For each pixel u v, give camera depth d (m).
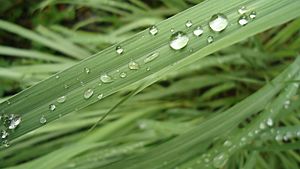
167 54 0.15
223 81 0.32
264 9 0.15
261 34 0.33
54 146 0.30
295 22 0.28
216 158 0.21
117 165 0.20
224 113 0.20
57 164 0.23
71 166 0.25
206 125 0.20
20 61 0.37
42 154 0.30
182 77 0.34
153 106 0.31
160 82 0.34
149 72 0.15
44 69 0.31
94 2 0.34
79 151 0.24
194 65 0.30
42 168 0.23
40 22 0.39
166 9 0.35
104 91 0.14
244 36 0.15
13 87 0.35
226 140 0.21
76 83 0.15
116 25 0.37
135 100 0.31
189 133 0.20
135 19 0.35
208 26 0.15
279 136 0.21
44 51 0.39
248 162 0.21
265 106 0.22
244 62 0.31
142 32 0.15
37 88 0.15
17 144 0.30
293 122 0.28
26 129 0.15
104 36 0.32
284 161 0.27
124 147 0.26
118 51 0.15
